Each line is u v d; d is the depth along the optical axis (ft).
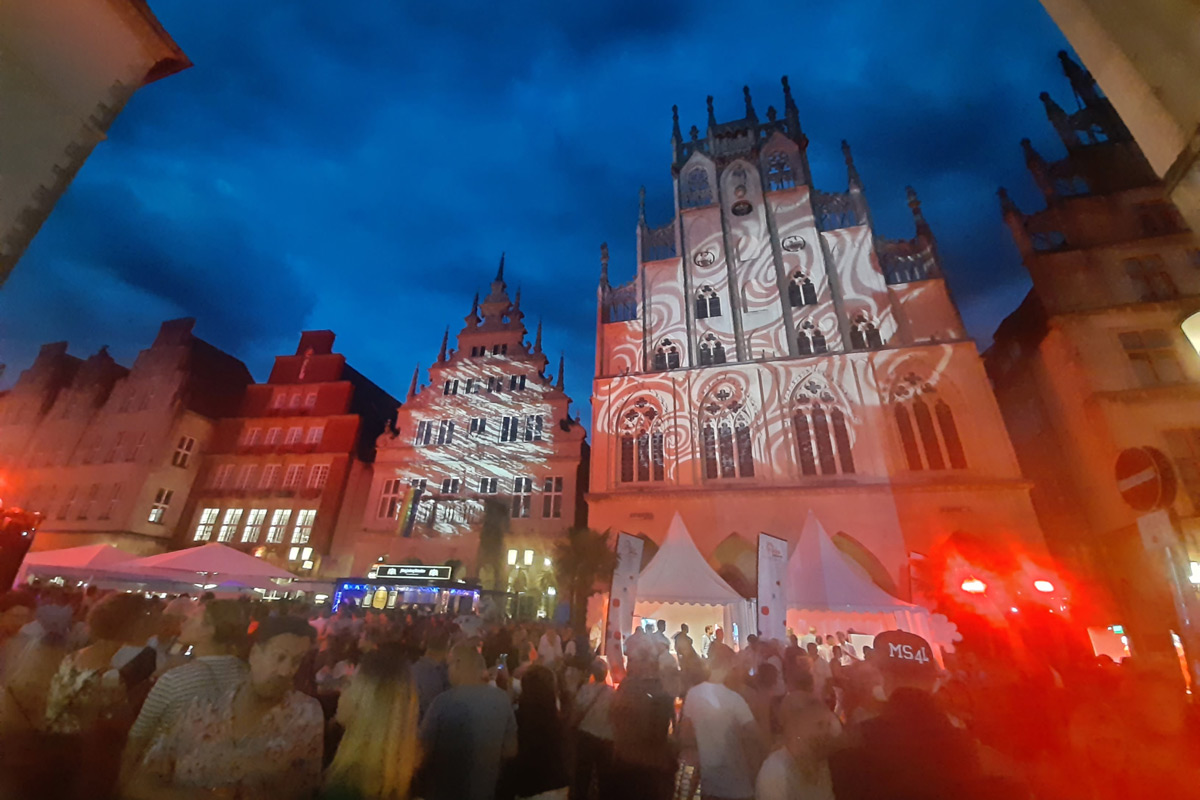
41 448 119.14
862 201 101.91
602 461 90.33
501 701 14.12
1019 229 84.64
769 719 20.97
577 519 97.45
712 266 104.32
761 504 79.92
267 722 10.10
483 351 114.11
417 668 18.99
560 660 31.30
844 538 78.23
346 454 111.55
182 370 121.60
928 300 91.25
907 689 11.61
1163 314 71.87
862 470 80.12
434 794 12.44
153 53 13.17
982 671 29.32
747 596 79.25
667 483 86.53
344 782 9.95
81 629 21.52
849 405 84.64
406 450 104.73
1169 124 12.68
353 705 10.80
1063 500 79.36
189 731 9.78
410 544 95.09
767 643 34.30
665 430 90.38
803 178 107.96
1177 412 66.59
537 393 104.94
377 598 77.41
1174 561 33.65
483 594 77.15
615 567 51.78
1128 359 71.56
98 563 53.83
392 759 10.37
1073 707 17.72
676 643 27.35
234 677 11.41
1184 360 69.15
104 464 112.57
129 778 9.80
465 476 100.27
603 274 110.22
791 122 114.32
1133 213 79.66
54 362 128.47
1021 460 90.99
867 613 67.21
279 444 116.57
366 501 113.70
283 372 126.93
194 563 51.96
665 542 69.21
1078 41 14.74
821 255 98.78
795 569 64.13
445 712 13.43
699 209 110.22
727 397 90.68
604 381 96.68
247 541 106.83
